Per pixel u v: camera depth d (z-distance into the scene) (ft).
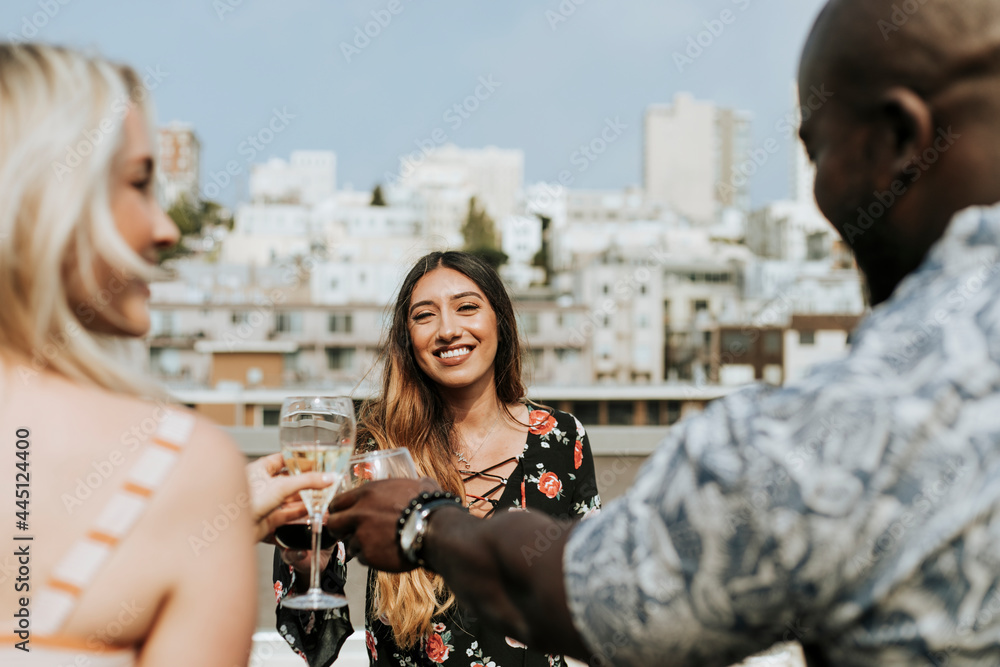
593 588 2.14
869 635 1.91
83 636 2.11
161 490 2.21
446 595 5.43
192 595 2.23
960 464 1.85
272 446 13.41
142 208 2.40
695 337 183.73
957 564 1.85
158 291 180.34
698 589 2.00
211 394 130.41
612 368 185.68
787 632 2.02
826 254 209.15
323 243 232.94
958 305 1.98
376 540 3.14
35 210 2.17
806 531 1.89
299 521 4.09
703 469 2.00
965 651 1.86
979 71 2.04
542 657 5.48
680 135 313.73
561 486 6.23
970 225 2.02
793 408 1.97
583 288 191.31
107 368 2.30
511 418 6.46
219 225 228.02
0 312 2.17
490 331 6.33
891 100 2.13
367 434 6.49
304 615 5.01
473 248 249.34
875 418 1.89
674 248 220.64
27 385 2.18
